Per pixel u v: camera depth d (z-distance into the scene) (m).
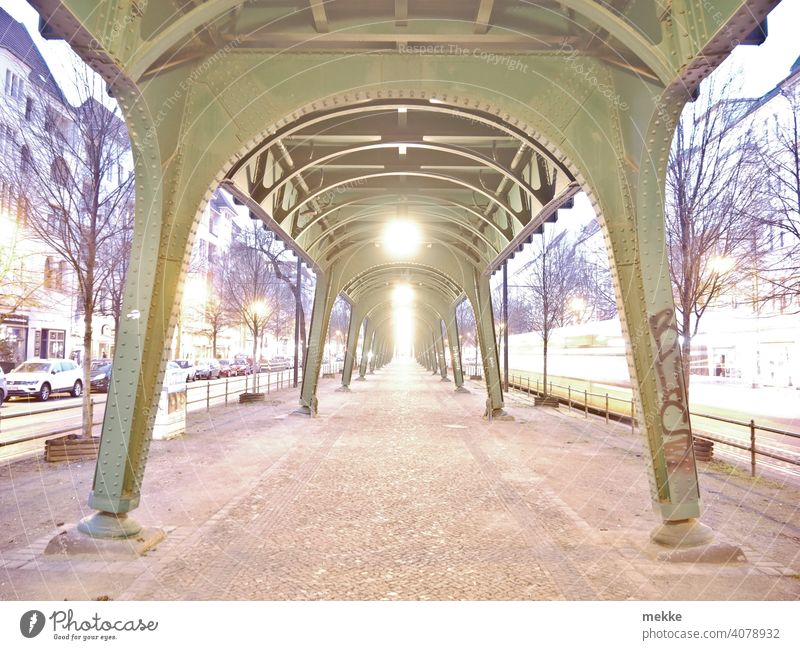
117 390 5.28
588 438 12.42
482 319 16.42
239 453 10.39
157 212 5.34
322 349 16.89
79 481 7.78
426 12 5.75
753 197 9.51
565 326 30.05
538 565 4.86
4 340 26.41
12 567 4.71
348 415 16.94
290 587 4.38
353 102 6.07
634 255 5.49
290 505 6.79
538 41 5.80
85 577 4.52
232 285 29.03
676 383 5.29
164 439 11.75
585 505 6.85
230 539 5.49
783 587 4.43
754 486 7.76
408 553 5.15
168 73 5.34
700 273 9.68
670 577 4.60
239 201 8.98
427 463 9.54
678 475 5.24
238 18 5.78
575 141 5.77
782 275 11.65
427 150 10.84
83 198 10.02
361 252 19.14
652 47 4.49
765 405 18.20
